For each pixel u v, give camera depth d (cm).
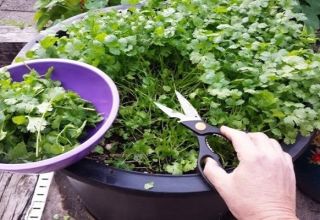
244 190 61
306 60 83
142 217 84
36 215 103
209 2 99
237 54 86
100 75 76
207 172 66
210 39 86
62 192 108
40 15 135
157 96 89
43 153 69
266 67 80
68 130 71
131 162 78
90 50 84
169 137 80
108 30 88
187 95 87
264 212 59
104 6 122
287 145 74
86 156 76
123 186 68
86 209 103
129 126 82
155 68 94
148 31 89
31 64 80
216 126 78
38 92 75
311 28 112
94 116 75
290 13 93
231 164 76
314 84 79
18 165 61
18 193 107
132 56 88
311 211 114
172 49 92
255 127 79
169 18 91
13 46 131
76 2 128
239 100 76
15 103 72
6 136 70
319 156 106
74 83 80
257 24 91
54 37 87
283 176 62
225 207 87
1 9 201
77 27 92
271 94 74
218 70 83
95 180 69
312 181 110
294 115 74
